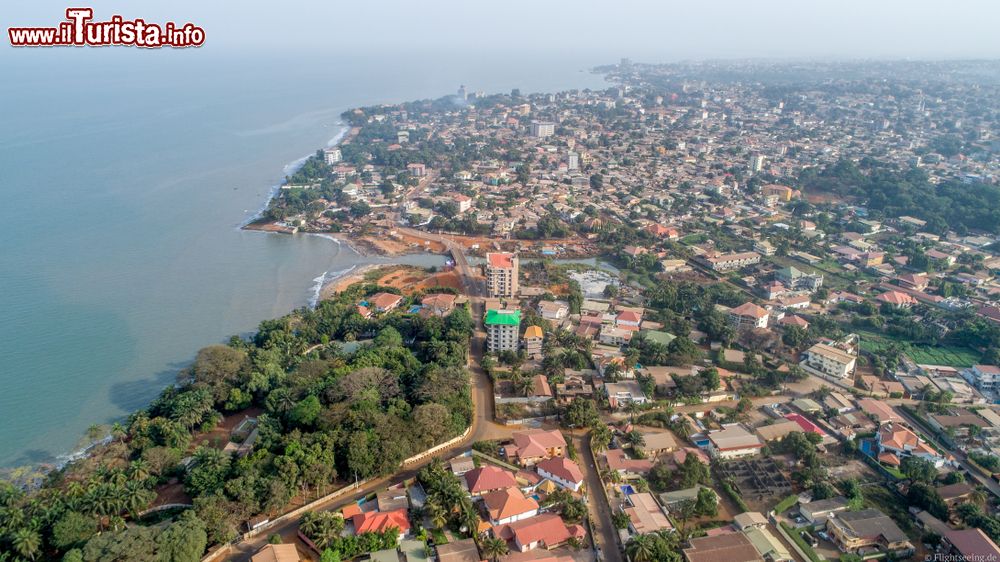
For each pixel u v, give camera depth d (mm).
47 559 118438
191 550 114375
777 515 141250
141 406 194000
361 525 126312
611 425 176125
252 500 128375
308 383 177125
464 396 177375
